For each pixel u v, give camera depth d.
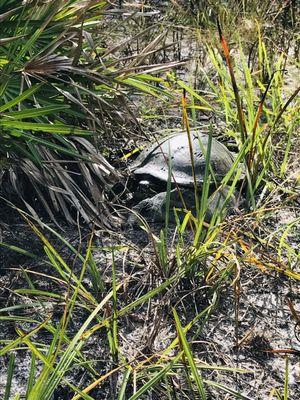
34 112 3.37
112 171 3.75
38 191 3.57
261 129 4.04
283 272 3.28
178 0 6.21
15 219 3.68
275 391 2.69
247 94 4.50
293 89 4.86
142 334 2.96
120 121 4.00
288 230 3.52
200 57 5.49
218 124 4.67
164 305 3.05
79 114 3.63
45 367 2.33
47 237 3.57
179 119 4.75
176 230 3.46
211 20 6.04
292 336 3.02
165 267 3.22
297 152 4.37
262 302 3.21
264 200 3.92
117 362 2.73
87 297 3.03
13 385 2.70
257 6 5.93
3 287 3.21
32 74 3.54
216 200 3.78
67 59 3.63
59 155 3.83
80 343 2.56
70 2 3.87
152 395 2.65
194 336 2.80
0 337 2.93
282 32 5.65
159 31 5.68
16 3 3.72
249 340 2.96
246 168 3.80
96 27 4.74
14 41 3.58
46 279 3.28
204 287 3.11
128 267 3.38
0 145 3.59
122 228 3.70
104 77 3.72
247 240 3.59
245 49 5.57
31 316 3.04
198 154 3.93
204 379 2.75
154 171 3.91
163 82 4.93
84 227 3.66
